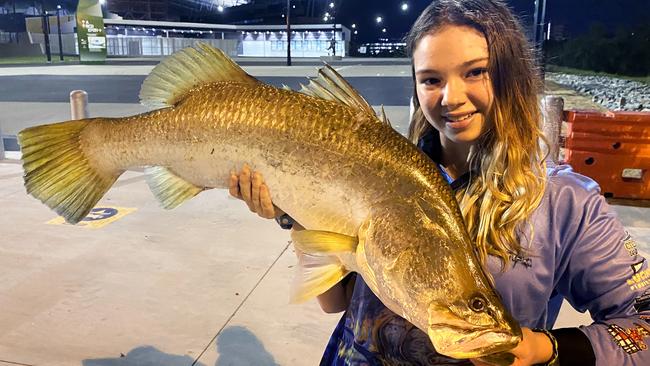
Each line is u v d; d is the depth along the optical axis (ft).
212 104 5.13
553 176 4.58
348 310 5.33
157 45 230.27
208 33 245.65
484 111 4.43
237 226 16.92
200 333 11.07
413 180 4.34
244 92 5.06
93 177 5.77
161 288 12.90
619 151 19.84
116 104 50.60
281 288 12.95
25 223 17.11
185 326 11.32
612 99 55.31
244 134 4.92
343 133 4.65
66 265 14.10
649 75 98.43
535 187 4.33
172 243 15.58
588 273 4.33
